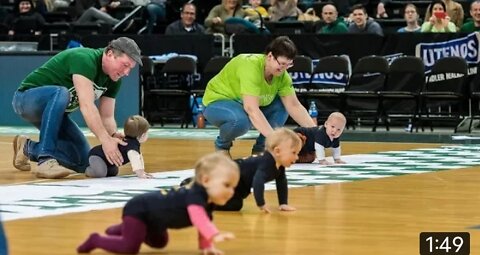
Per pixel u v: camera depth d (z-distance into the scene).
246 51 16.84
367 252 5.42
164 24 19.44
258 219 6.64
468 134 15.36
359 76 16.20
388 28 18.11
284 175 7.02
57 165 9.27
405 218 6.70
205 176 5.13
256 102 9.51
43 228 6.20
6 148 12.99
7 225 6.31
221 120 10.33
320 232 6.10
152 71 17.05
